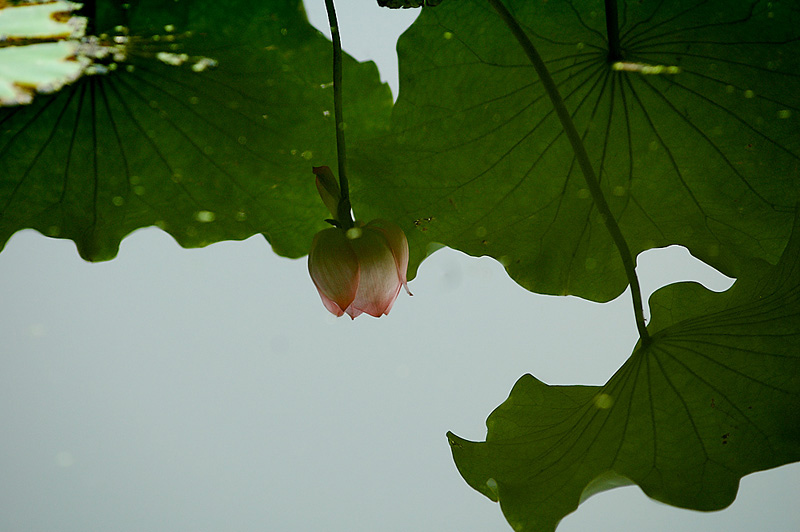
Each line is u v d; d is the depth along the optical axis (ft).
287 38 6.68
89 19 6.56
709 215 6.81
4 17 6.49
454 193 6.79
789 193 6.69
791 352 6.22
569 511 6.10
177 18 6.62
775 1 6.40
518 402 6.61
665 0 6.50
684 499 6.07
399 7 6.61
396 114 6.73
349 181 6.74
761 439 6.16
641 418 6.27
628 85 6.70
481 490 6.32
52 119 6.77
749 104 6.62
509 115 6.75
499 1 6.36
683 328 6.39
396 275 6.36
